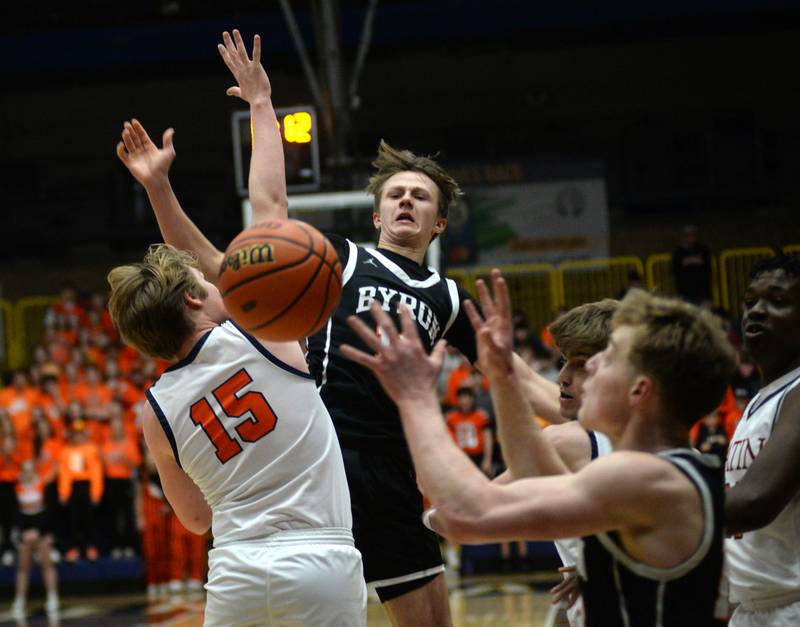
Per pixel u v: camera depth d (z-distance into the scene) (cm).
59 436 1398
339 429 443
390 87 2219
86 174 2259
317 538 356
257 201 391
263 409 360
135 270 367
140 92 2244
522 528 251
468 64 2203
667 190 2000
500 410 271
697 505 253
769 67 2128
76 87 2255
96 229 2089
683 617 250
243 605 351
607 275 1777
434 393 266
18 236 2097
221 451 360
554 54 2189
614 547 257
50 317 1750
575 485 253
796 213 1972
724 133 1997
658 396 263
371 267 461
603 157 1873
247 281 330
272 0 2012
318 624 351
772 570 363
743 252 1700
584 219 1867
